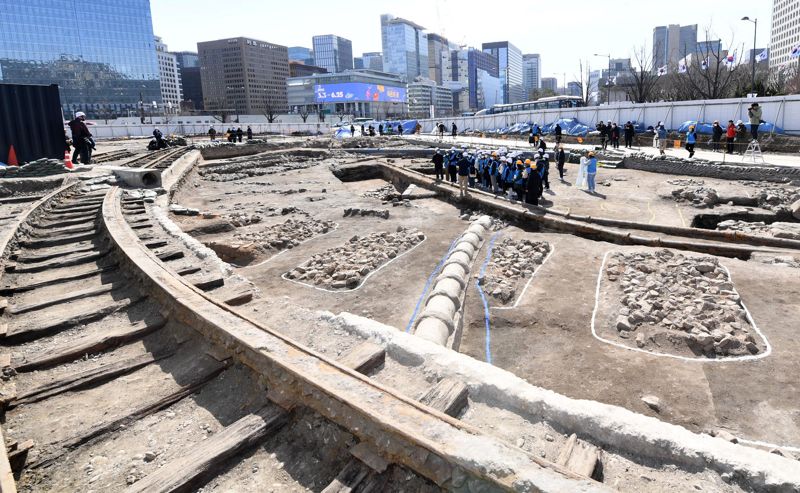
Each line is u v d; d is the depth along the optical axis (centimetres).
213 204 2019
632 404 647
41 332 602
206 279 738
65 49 12650
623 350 786
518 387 446
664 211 1816
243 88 16200
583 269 1133
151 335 605
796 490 332
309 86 14550
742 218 1764
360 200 2103
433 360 502
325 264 1215
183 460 379
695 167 2450
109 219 1068
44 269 839
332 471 380
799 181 2088
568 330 856
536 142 3441
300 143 4234
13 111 1998
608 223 1609
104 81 13262
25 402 472
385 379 492
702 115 3362
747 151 2658
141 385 500
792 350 751
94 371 512
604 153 2995
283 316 647
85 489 373
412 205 1988
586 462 360
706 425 601
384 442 366
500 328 880
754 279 1017
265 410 434
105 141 4828
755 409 626
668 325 823
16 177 1792
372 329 571
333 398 406
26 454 404
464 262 1122
